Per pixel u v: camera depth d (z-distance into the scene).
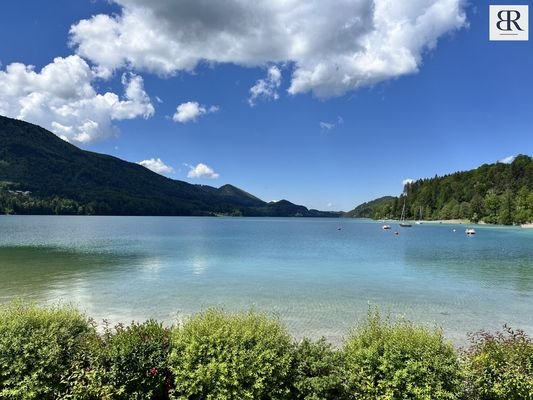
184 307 19.11
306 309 18.89
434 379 5.89
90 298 21.06
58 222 134.75
